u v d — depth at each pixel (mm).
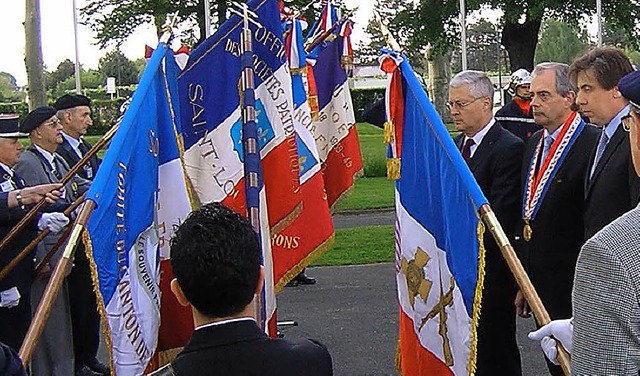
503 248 3236
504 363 4387
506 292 4309
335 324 6969
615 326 1898
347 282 8586
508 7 27031
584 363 1943
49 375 5230
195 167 4535
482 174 4418
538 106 4098
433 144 3818
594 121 3643
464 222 3592
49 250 5023
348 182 7055
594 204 3627
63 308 5289
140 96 3803
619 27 28781
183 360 2072
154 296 3752
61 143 6230
